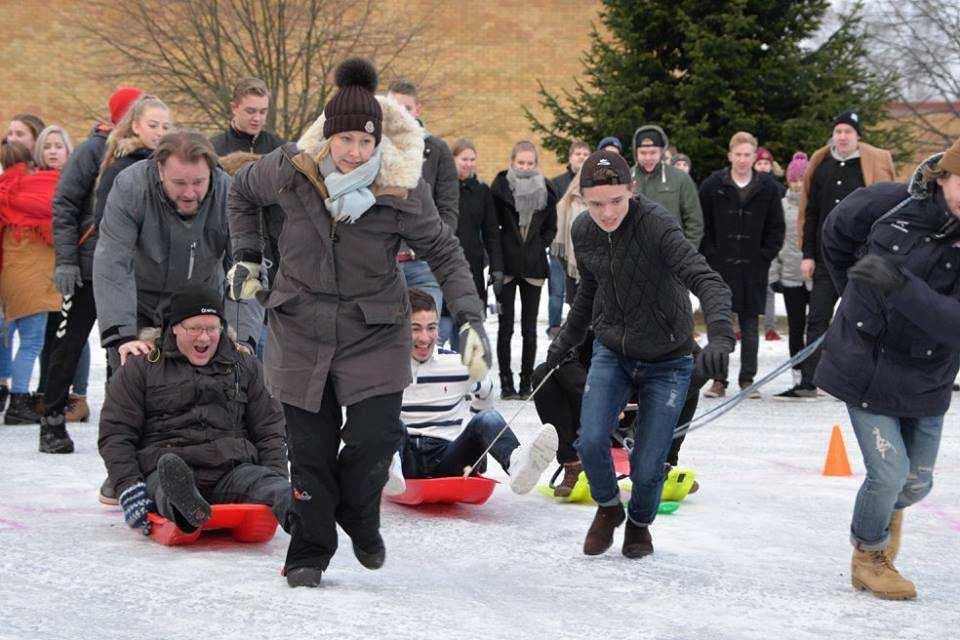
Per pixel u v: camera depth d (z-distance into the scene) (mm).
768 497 12055
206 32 39906
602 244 9031
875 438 8320
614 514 9438
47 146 15648
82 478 12031
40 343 15633
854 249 8383
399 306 7750
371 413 7652
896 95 35625
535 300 19094
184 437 9617
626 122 32594
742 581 8797
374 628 7199
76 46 50312
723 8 32188
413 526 10312
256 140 14000
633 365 9242
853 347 8289
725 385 19781
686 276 8617
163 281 10500
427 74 46062
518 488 10273
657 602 8164
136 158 11172
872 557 8578
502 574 8781
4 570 8469
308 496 7816
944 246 7863
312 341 7648
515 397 19109
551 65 53531
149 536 9539
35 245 15438
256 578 8273
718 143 32031
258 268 7984
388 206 7590
